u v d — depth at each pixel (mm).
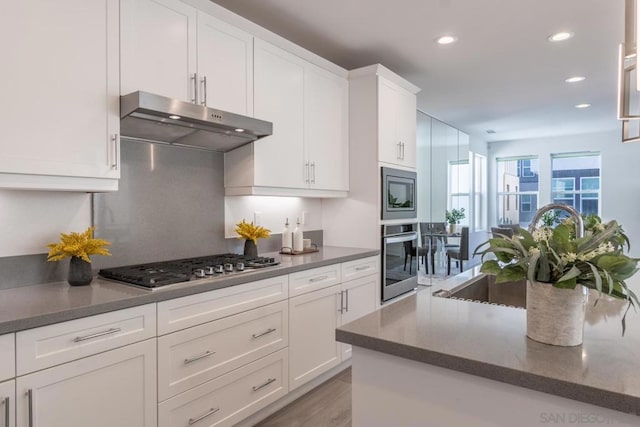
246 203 2986
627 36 1713
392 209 3484
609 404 815
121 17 1912
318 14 2744
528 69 3840
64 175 1717
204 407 1957
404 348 1085
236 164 2732
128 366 1651
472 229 7672
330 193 3287
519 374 915
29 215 1898
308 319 2602
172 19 2129
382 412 1169
